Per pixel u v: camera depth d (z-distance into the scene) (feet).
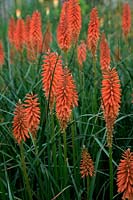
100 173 6.88
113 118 5.48
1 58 8.67
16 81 8.59
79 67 7.76
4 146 6.88
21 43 8.96
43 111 7.03
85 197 6.55
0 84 8.52
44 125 6.66
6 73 9.05
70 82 5.57
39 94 7.14
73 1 6.99
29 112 5.59
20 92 8.02
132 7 14.75
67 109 5.60
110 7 13.10
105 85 5.40
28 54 9.07
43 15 13.91
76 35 7.14
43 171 6.04
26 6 15.25
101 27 11.41
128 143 6.89
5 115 7.36
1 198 6.15
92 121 7.14
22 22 8.95
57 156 6.75
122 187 5.08
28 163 6.43
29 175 6.56
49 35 9.04
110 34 10.88
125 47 10.00
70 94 5.56
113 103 5.40
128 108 7.71
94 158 6.80
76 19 7.03
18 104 5.48
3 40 12.17
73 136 6.15
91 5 12.87
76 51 8.21
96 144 6.75
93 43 6.91
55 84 5.82
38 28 7.74
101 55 7.24
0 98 7.17
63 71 5.61
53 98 5.87
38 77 7.52
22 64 9.10
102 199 6.49
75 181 6.24
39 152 6.46
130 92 8.00
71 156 7.03
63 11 7.39
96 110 7.07
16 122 5.44
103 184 6.50
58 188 5.98
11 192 5.86
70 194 6.61
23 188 6.49
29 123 5.63
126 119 7.50
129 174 4.99
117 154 7.07
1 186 5.94
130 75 7.60
